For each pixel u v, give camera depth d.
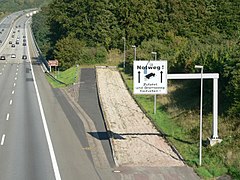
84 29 102.50
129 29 97.75
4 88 67.00
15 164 29.19
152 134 38.38
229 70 40.31
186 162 30.05
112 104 52.19
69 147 33.72
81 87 63.78
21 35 179.62
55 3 111.44
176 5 100.50
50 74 81.94
